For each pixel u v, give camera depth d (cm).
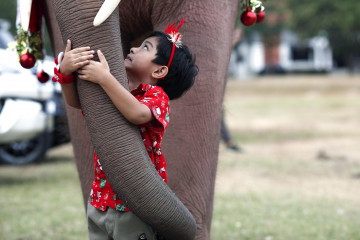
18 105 782
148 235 262
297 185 755
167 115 258
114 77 238
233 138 1245
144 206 241
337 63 5159
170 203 247
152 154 263
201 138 303
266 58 5050
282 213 607
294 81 3641
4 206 637
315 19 3300
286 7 3306
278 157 982
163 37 264
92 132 241
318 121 1576
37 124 803
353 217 593
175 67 264
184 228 254
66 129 402
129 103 238
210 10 304
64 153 1073
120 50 244
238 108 2023
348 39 3984
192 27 301
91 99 238
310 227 553
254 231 538
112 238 272
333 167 884
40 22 316
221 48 308
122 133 239
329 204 651
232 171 850
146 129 261
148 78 265
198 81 300
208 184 308
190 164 302
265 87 3091
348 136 1256
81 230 542
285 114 1788
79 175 325
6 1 1548
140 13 308
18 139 792
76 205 646
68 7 238
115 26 243
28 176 829
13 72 795
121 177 239
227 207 633
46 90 825
